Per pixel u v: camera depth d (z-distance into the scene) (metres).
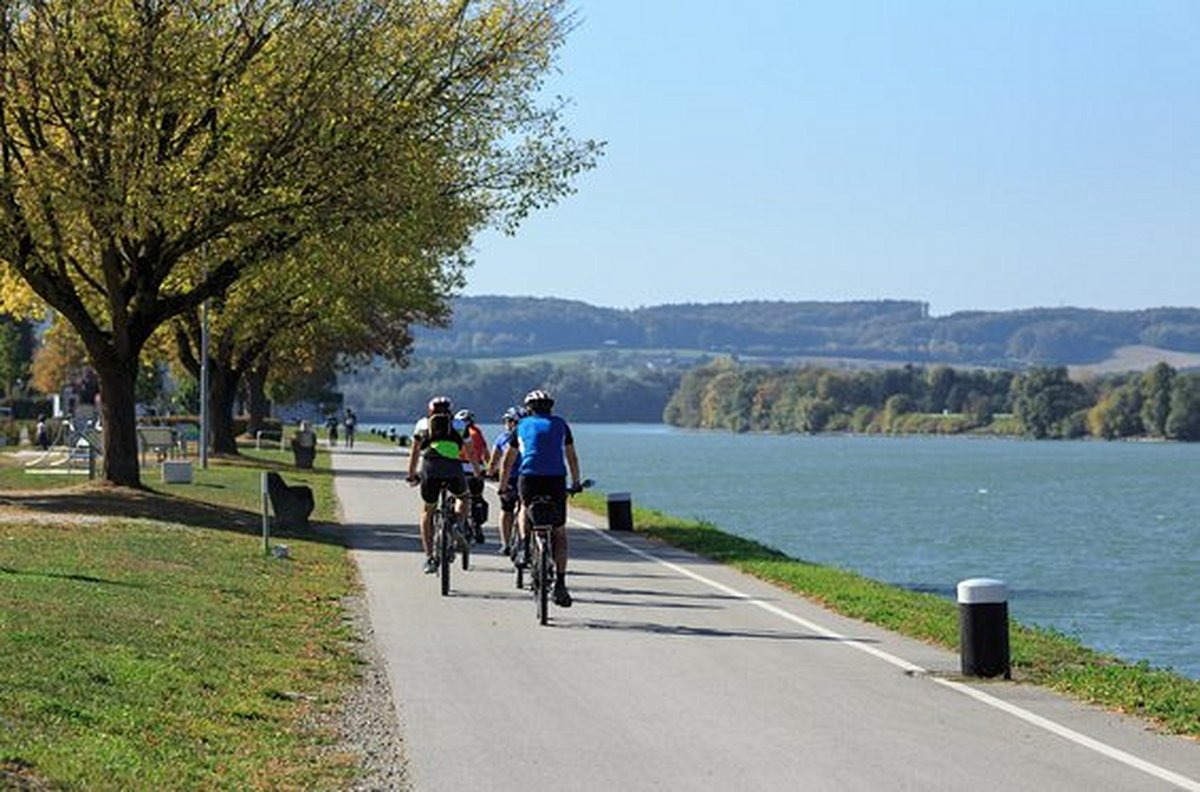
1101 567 109.50
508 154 75.19
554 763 21.84
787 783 20.64
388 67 68.06
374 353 161.62
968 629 29.52
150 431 109.69
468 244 89.19
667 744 23.12
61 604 32.88
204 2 64.81
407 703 26.42
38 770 18.70
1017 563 111.75
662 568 51.53
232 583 42.00
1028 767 21.61
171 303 71.19
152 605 35.03
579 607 40.22
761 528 144.50
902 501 195.75
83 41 61.62
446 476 43.84
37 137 64.25
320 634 34.19
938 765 21.70
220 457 125.75
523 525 40.44
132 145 62.00
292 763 21.53
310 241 68.12
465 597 42.12
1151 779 20.88
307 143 65.12
